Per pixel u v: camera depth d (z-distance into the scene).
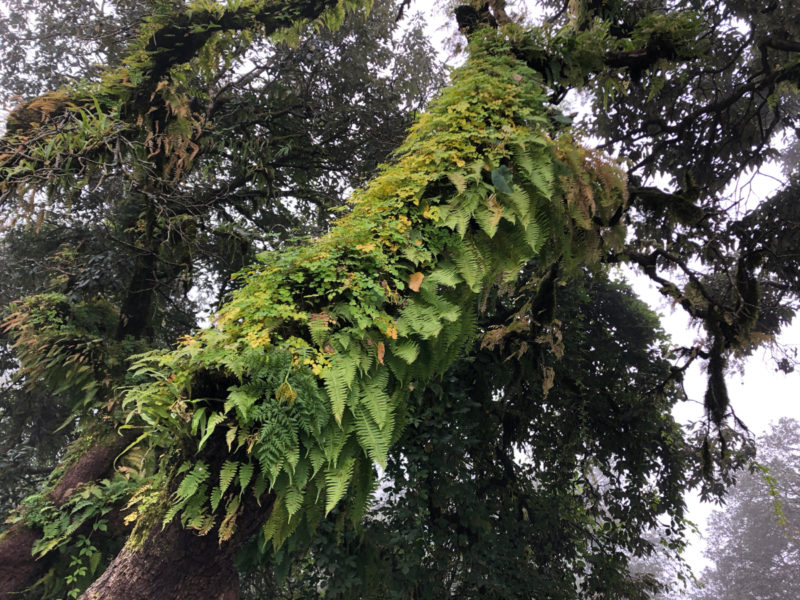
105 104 6.45
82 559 6.72
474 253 2.97
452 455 7.82
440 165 3.12
